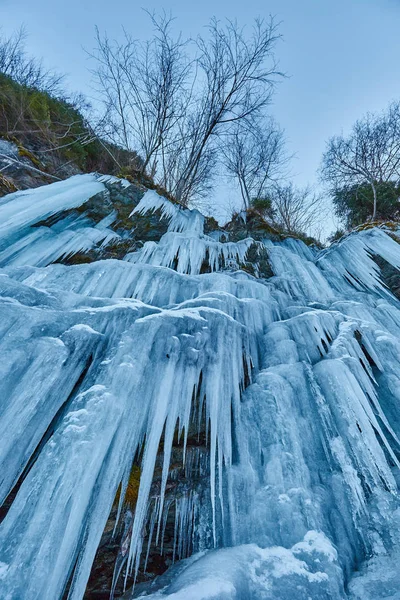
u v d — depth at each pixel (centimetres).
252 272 672
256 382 352
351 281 688
